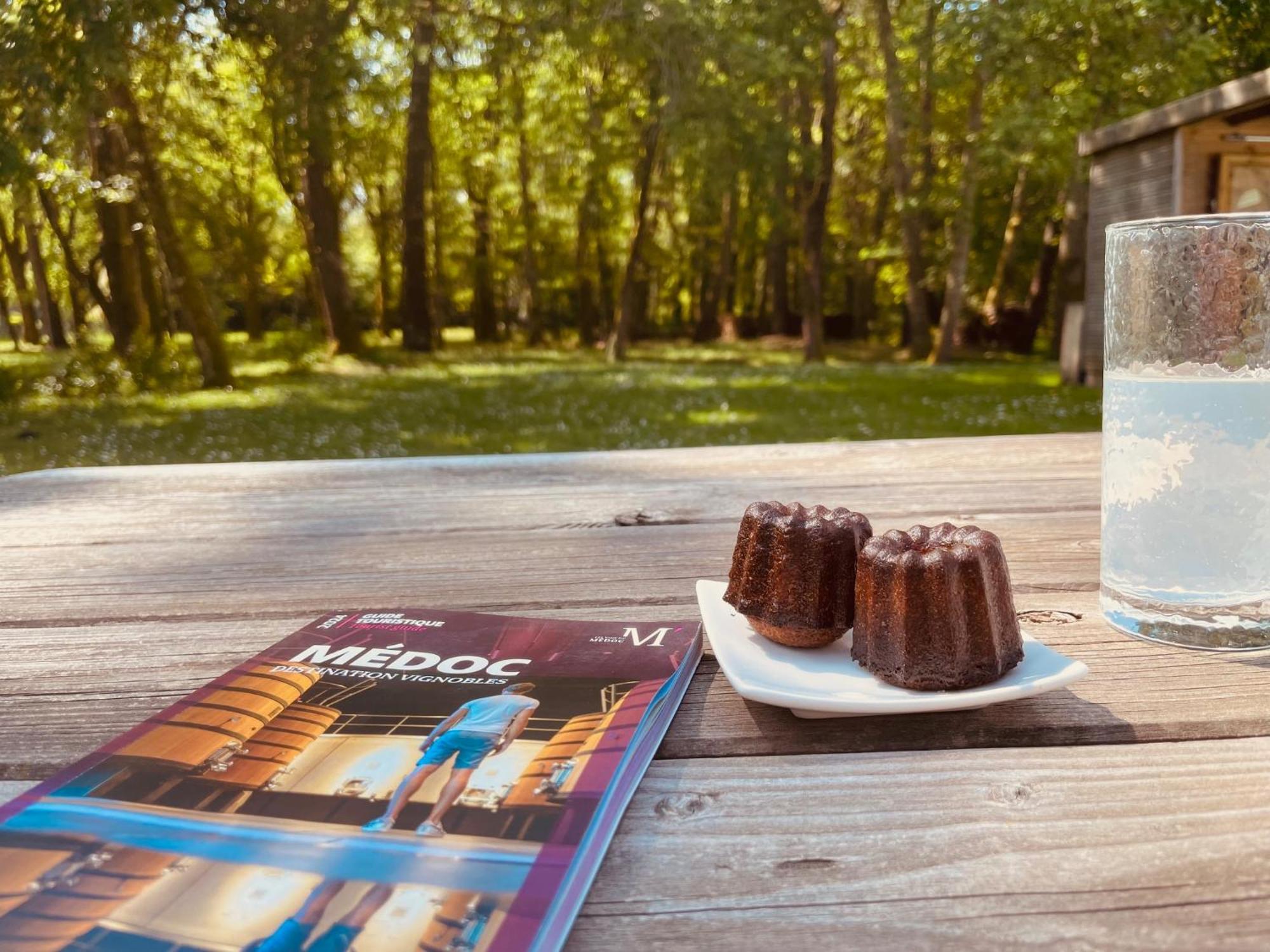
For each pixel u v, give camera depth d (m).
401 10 11.82
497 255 26.02
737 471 1.54
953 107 17.03
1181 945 0.40
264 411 9.76
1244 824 0.49
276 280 29.36
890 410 8.70
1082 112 12.25
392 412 9.42
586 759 0.53
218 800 0.49
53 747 0.60
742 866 0.46
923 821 0.50
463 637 0.75
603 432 7.87
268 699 0.62
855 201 22.78
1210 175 7.29
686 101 13.15
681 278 29.02
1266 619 0.71
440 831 0.46
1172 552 0.73
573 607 0.88
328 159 13.26
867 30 16.52
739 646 0.69
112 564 1.07
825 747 0.58
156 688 0.70
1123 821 0.49
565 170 22.22
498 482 1.51
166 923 0.39
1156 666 0.70
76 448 7.61
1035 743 0.59
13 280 26.33
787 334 23.25
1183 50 11.85
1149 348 0.72
